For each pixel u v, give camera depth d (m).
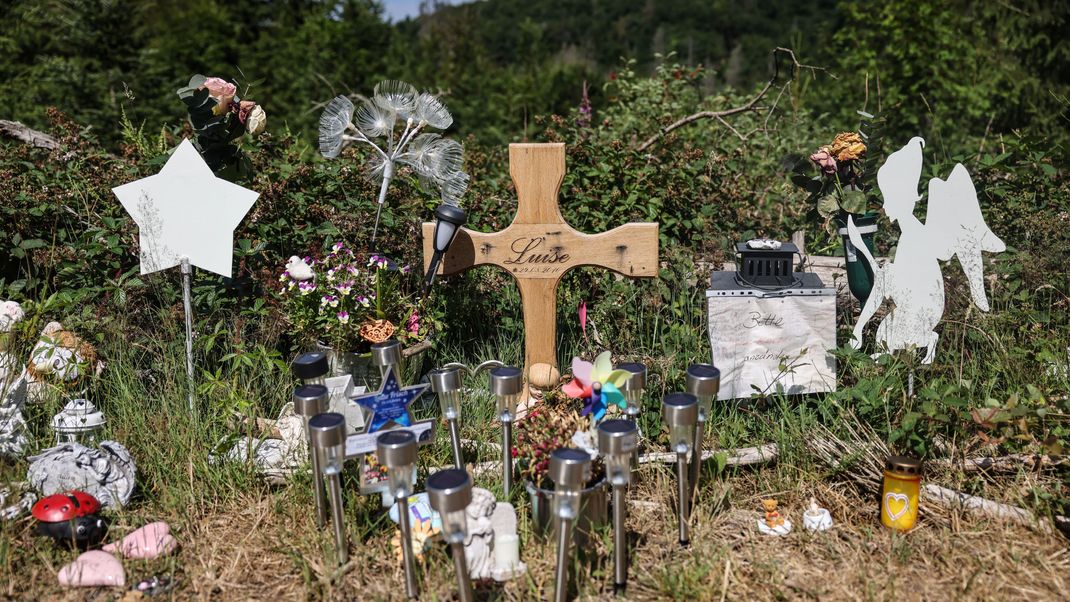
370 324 4.12
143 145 5.79
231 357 4.07
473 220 5.43
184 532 3.40
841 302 4.77
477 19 30.52
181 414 3.92
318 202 5.27
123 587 3.05
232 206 3.98
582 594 3.00
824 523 3.38
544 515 3.21
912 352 3.89
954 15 12.89
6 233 4.88
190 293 4.29
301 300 4.17
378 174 4.58
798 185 4.45
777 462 3.77
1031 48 11.73
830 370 3.97
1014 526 3.36
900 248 4.00
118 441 3.87
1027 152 5.38
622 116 8.38
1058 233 4.91
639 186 5.52
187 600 3.03
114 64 13.56
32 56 13.35
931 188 3.98
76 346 4.08
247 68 18.64
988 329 4.38
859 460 3.65
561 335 4.85
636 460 3.30
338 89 16.70
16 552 3.22
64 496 3.24
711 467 3.69
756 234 5.74
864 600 2.97
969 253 4.02
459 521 2.65
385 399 3.27
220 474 3.68
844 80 13.46
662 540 3.34
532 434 3.30
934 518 3.41
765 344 3.95
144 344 4.48
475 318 5.04
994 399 3.68
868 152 4.32
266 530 3.44
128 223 4.95
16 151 5.30
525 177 4.04
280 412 4.00
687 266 5.00
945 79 12.66
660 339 4.63
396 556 3.22
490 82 19.48
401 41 25.38
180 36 20.27
